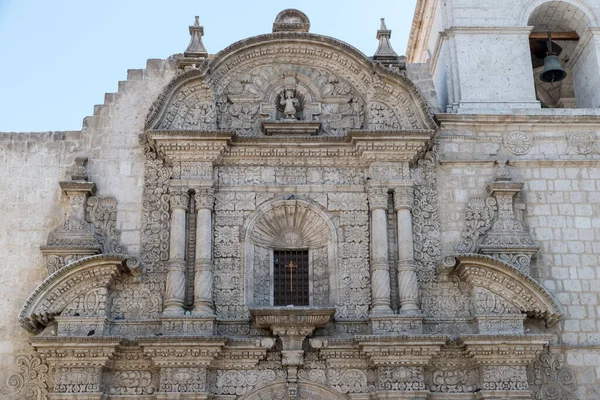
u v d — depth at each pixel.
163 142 23.97
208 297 22.75
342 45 25.34
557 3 27.11
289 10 26.61
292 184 24.31
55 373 21.84
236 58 25.47
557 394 22.70
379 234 23.50
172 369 21.92
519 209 24.42
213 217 23.84
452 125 25.23
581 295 23.64
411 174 24.62
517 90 25.95
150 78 25.61
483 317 22.70
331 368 22.50
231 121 25.20
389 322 22.58
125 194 24.20
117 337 21.66
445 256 23.52
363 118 25.38
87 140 24.86
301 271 24.23
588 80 26.88
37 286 22.81
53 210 24.14
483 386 22.16
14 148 24.73
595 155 25.17
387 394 21.86
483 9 26.92
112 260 22.56
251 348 22.27
